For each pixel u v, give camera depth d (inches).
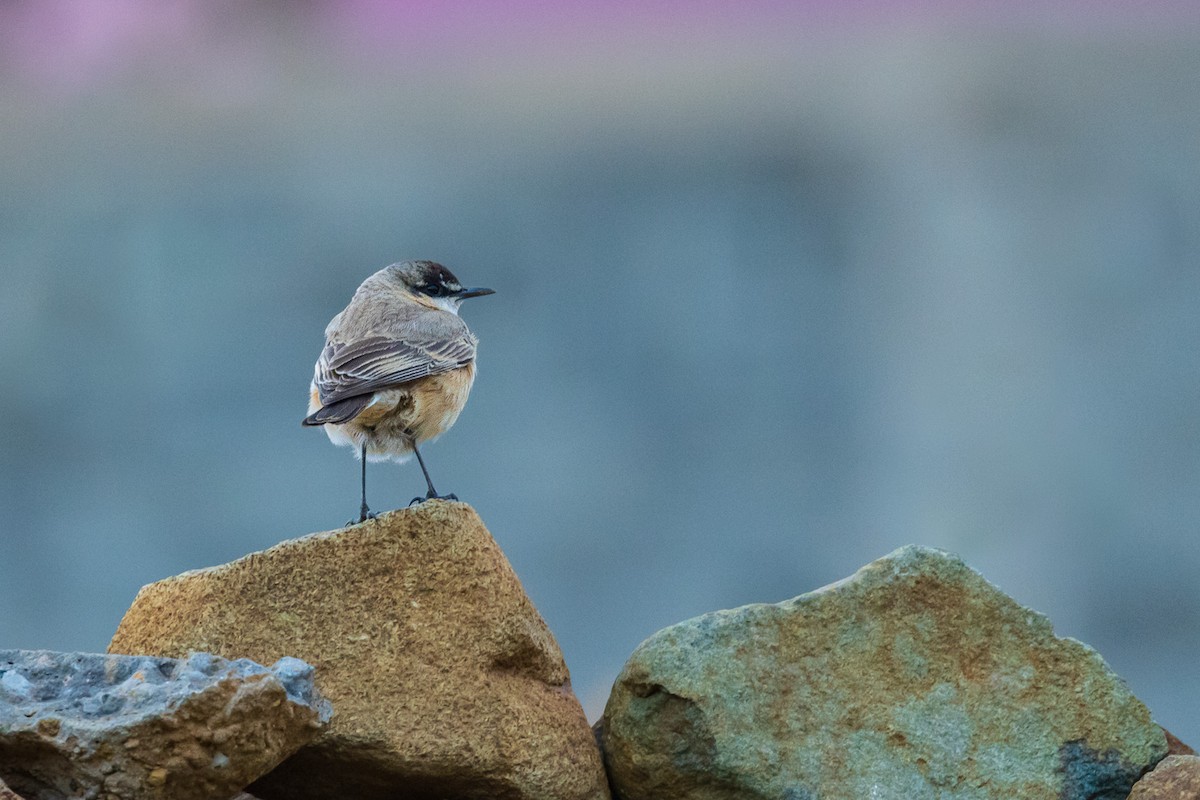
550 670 259.9
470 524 254.8
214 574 248.4
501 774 245.9
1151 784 243.4
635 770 256.1
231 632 244.5
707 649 255.6
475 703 246.7
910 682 257.0
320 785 247.8
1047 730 254.5
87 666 227.1
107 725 209.5
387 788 247.9
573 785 251.3
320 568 248.1
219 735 212.8
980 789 251.4
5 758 210.7
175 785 212.4
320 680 242.8
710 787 253.3
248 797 236.2
